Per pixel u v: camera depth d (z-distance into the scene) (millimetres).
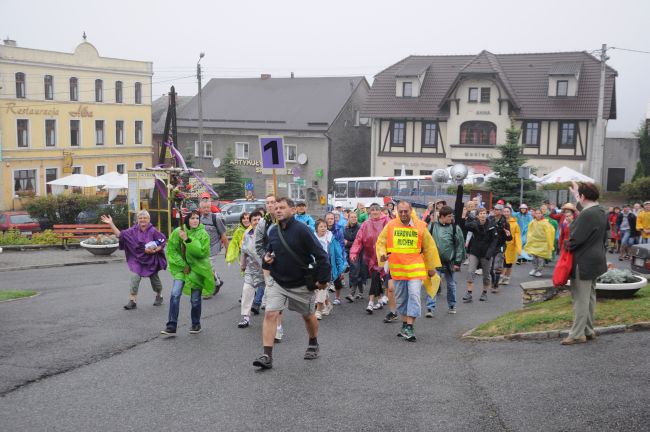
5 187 46031
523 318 9406
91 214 30812
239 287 14812
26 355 8328
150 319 10773
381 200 42969
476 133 49906
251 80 65250
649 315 8406
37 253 23578
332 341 9336
